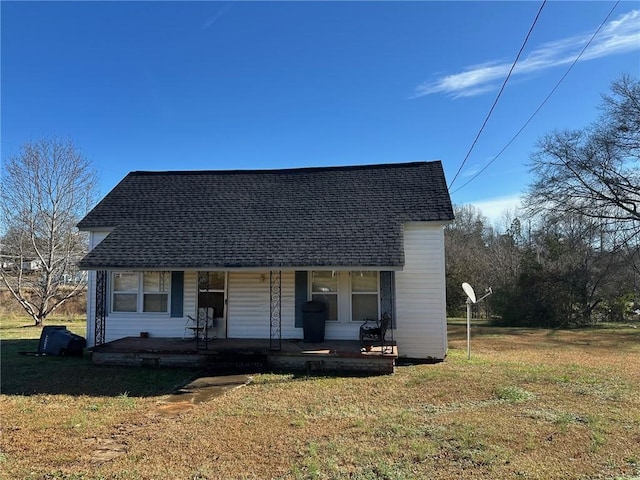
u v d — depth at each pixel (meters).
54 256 24.00
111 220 12.91
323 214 12.34
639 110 22.62
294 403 7.15
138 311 12.53
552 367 10.52
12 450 5.11
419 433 5.59
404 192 13.00
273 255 10.62
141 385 8.52
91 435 5.63
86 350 12.62
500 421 6.10
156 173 15.54
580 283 25.09
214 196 13.84
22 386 8.45
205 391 8.01
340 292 11.96
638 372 9.84
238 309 12.30
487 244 44.00
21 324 23.50
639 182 23.44
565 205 25.58
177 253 11.01
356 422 6.08
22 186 23.97
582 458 4.81
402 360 11.54
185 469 4.55
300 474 4.40
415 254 11.86
